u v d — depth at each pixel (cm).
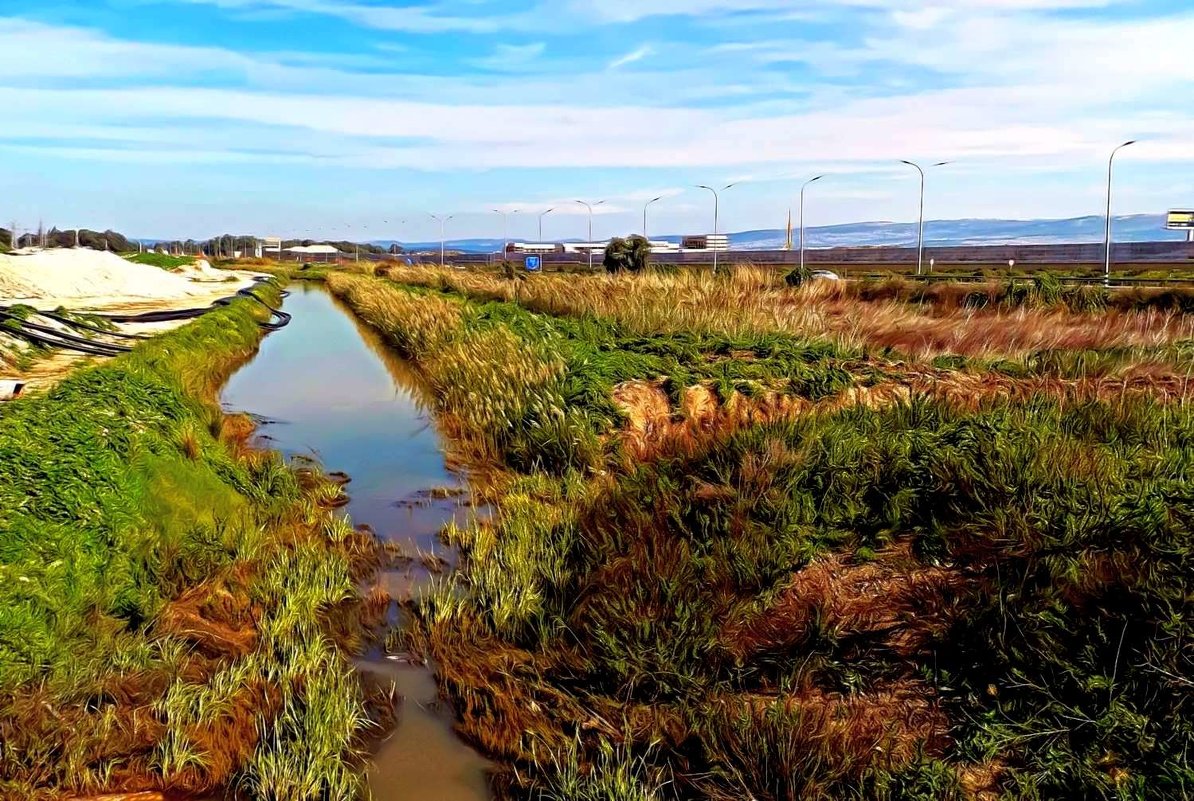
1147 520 556
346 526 840
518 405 1141
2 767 457
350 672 578
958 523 626
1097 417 848
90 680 532
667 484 768
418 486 1026
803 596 599
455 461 1117
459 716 548
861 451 734
